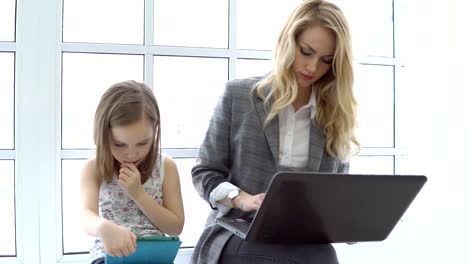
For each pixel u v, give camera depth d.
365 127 1.94
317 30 1.32
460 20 1.71
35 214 1.53
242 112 1.41
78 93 1.62
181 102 1.72
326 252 1.16
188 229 1.74
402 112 1.94
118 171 1.40
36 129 1.52
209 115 1.74
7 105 1.55
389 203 1.08
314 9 1.34
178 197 1.45
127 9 1.66
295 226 1.06
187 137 1.73
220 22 1.75
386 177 1.03
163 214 1.37
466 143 1.70
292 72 1.37
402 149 1.94
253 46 1.78
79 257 1.58
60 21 1.56
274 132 1.38
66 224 1.61
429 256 1.81
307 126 1.44
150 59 1.66
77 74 1.62
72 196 1.60
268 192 0.98
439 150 1.80
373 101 1.96
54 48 1.54
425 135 1.86
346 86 1.40
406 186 1.05
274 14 1.79
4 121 1.55
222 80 1.75
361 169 1.93
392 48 1.95
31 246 1.53
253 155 1.38
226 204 1.30
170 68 1.70
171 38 1.71
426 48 1.85
